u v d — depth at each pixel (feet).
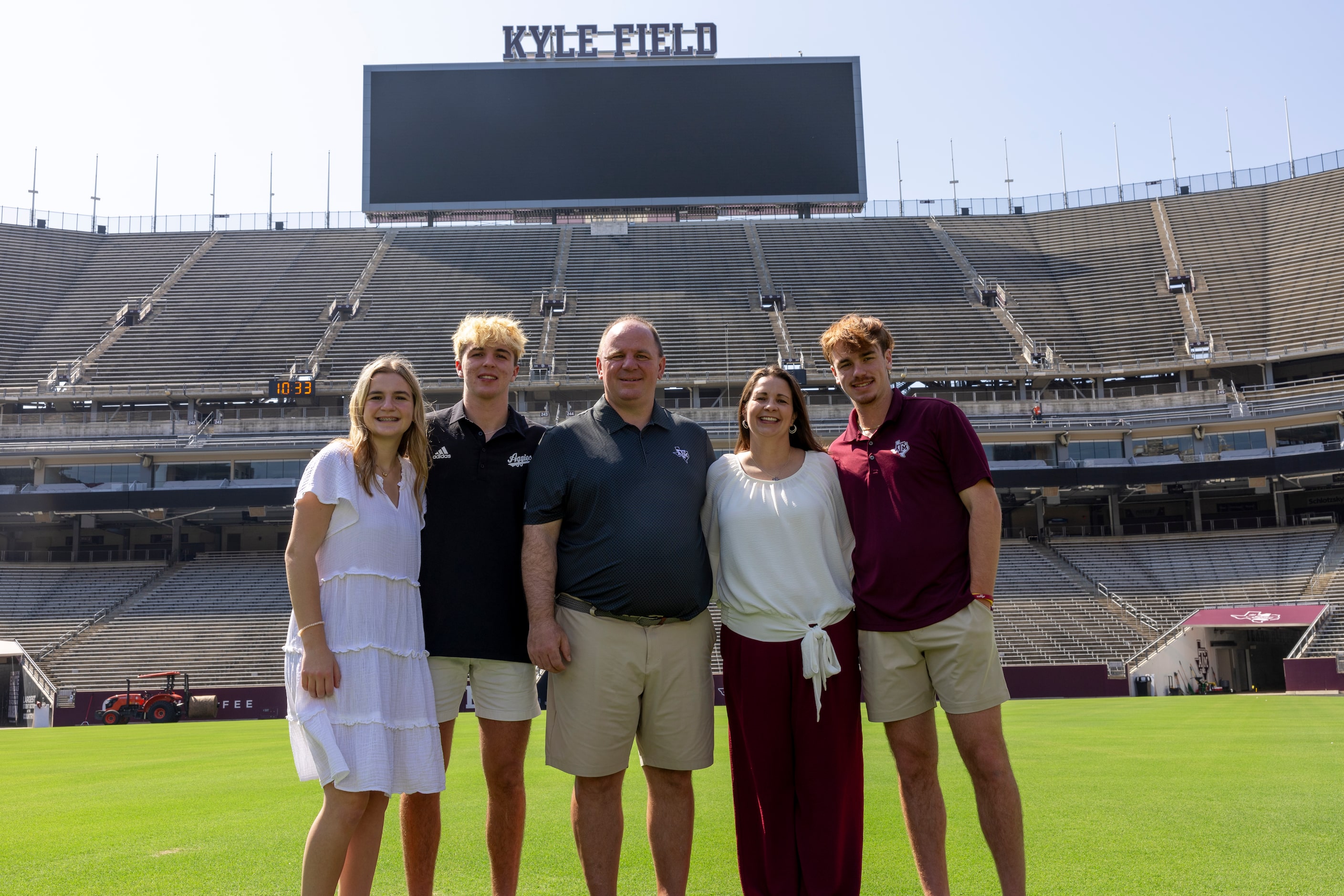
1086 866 12.66
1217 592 95.25
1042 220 155.22
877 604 11.30
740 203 138.00
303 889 9.71
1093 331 126.93
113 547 114.62
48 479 104.63
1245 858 13.05
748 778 11.37
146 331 126.72
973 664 10.89
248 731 52.90
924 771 11.23
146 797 21.72
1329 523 104.17
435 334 127.03
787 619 11.18
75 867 13.65
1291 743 30.32
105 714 74.08
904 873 12.91
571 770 11.27
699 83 140.77
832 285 141.08
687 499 11.73
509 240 152.25
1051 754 27.99
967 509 11.37
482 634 11.75
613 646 11.30
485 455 12.34
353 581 10.44
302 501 10.43
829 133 139.54
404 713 10.49
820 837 10.75
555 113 140.15
